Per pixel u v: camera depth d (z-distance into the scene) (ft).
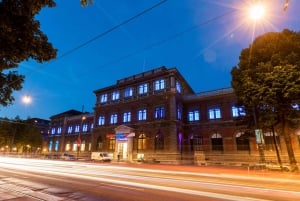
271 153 93.56
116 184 38.88
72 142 176.86
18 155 185.57
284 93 56.85
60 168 72.54
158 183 39.75
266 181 41.73
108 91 148.15
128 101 133.39
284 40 65.51
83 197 28.07
